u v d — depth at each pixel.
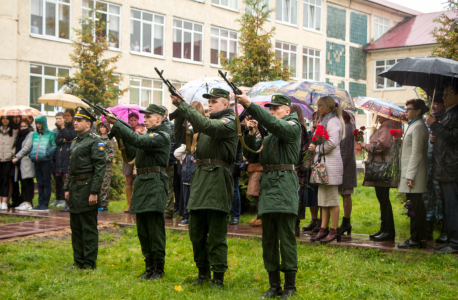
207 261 4.50
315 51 28.72
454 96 5.48
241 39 11.29
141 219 4.72
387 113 6.41
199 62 23.19
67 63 18.62
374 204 10.68
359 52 31.42
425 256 5.27
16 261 5.18
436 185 6.38
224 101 4.50
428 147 6.16
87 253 4.96
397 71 5.51
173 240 6.61
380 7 32.19
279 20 26.62
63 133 9.68
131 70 20.83
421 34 30.38
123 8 20.48
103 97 14.30
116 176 12.47
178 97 4.15
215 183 4.29
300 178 6.33
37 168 9.49
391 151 6.30
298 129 4.18
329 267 4.96
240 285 4.46
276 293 4.16
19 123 9.63
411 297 3.98
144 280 4.60
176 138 4.64
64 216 8.51
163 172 4.79
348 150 6.55
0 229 7.02
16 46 17.39
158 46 21.83
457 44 7.57
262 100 7.36
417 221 5.74
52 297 4.05
